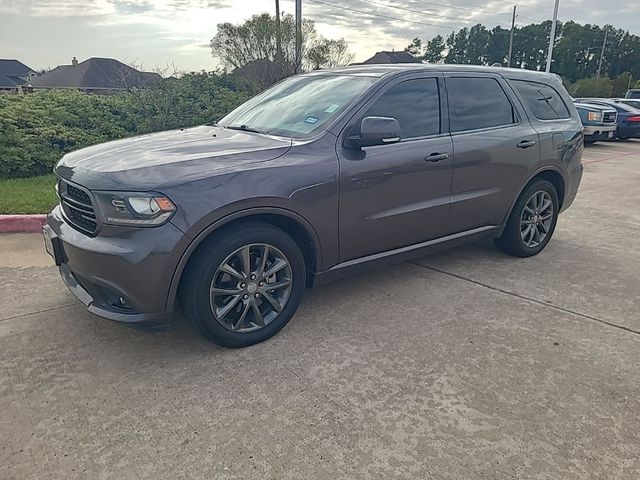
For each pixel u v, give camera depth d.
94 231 2.79
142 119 10.12
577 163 5.07
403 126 3.67
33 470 2.14
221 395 2.66
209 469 2.16
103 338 3.24
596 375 2.87
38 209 5.74
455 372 2.89
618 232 5.92
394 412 2.54
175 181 2.70
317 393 2.69
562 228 6.10
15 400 2.61
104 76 45.41
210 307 2.91
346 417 2.49
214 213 2.75
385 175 3.48
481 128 4.18
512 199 4.51
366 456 2.24
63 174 3.07
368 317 3.57
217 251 2.84
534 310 3.71
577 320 3.56
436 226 3.97
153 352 3.08
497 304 3.81
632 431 2.41
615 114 15.50
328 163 3.20
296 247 3.20
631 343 3.23
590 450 2.28
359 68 4.04
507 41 75.50
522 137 4.43
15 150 7.70
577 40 75.12
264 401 2.62
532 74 4.82
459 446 2.30
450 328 3.42
